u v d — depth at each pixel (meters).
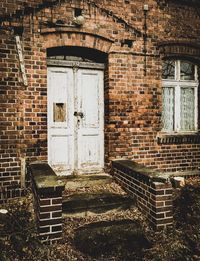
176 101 6.77
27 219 4.33
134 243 3.89
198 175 6.82
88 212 4.59
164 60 6.65
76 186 5.41
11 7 5.10
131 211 4.78
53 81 5.83
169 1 6.46
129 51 6.05
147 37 6.23
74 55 6.03
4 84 5.08
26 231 4.00
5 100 5.09
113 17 5.89
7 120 5.11
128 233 4.11
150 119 6.30
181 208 4.91
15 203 4.92
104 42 5.84
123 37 6.00
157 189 4.24
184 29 6.66
